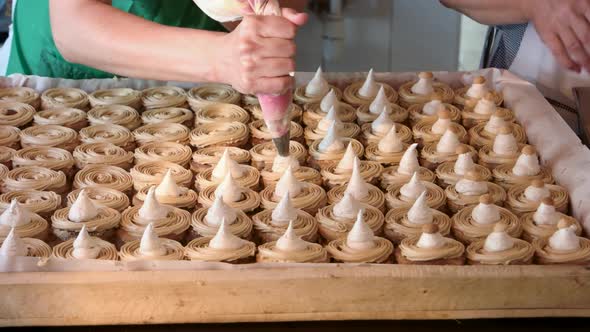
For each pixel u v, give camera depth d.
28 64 2.30
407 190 1.81
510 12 2.15
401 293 1.50
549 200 1.72
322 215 1.73
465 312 1.52
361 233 1.63
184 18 2.22
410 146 1.92
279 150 1.62
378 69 3.60
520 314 1.52
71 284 1.46
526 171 1.88
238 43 1.46
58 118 2.10
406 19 3.51
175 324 1.51
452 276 1.49
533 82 2.29
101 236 1.69
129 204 1.80
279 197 1.79
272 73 1.46
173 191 1.80
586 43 2.00
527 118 2.07
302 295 1.49
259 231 1.70
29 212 1.72
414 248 1.61
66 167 1.92
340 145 1.97
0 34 3.07
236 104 2.20
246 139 2.04
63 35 1.76
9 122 2.07
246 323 1.52
